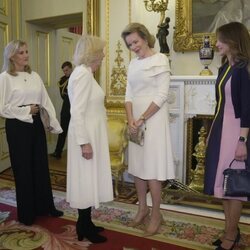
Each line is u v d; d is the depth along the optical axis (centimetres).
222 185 203
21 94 259
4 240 243
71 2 451
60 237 247
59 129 287
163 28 350
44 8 473
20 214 269
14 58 259
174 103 350
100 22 401
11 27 464
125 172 397
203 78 328
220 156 203
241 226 267
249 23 327
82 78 207
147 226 263
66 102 504
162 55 237
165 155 237
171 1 367
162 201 318
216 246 232
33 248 231
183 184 333
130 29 231
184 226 267
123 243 237
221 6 339
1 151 438
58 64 564
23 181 264
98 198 218
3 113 256
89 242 237
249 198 198
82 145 208
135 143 243
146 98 238
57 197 337
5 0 449
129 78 245
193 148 363
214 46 344
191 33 355
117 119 382
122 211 299
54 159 512
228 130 201
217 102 210
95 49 214
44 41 526
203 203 309
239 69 193
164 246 232
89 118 216
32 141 269
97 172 218
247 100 189
